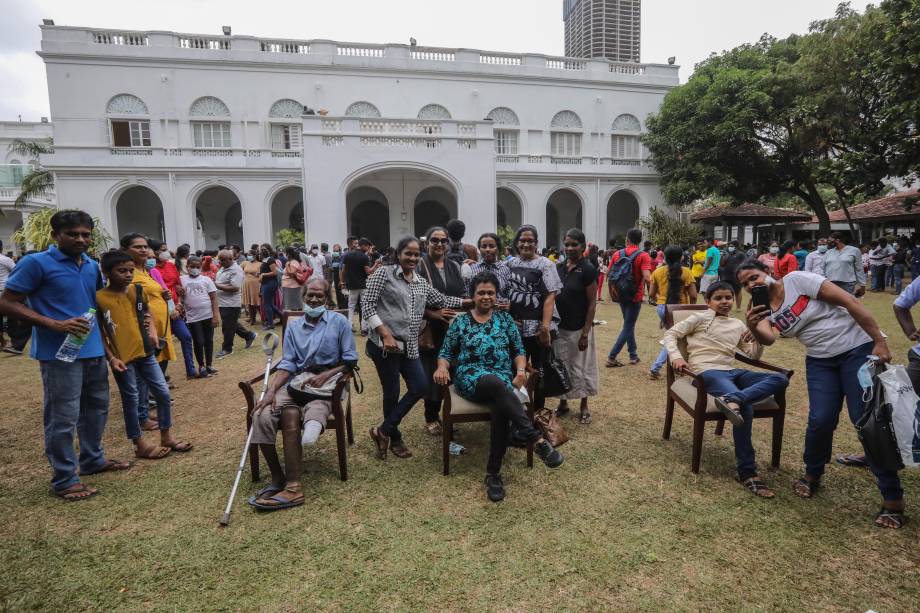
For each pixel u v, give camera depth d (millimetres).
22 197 20000
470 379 3375
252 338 7793
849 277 8570
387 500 3129
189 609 2215
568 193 25312
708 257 11688
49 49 19281
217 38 20609
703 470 3500
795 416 4516
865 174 12742
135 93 20125
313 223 17375
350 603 2248
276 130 21500
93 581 2393
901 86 10453
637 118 25094
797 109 15969
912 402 2619
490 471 3193
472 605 2232
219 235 21984
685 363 3645
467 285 4457
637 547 2633
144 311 3746
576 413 4660
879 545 2631
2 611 2189
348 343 3635
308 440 2957
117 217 21234
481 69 23062
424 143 18031
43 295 3064
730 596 2275
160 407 3803
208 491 3258
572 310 4301
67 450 3145
